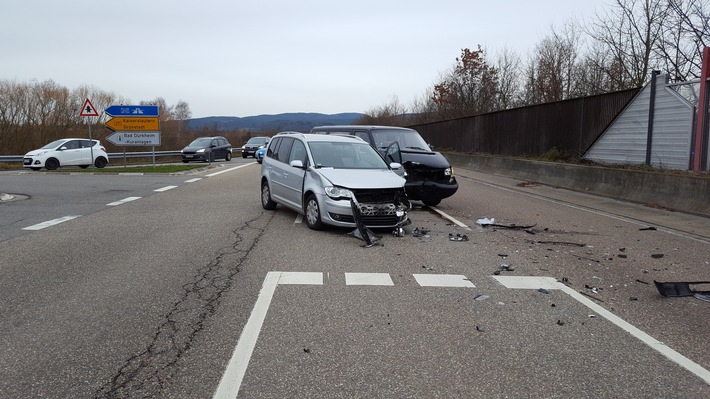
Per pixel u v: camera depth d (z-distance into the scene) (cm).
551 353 435
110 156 3375
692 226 1041
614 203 1384
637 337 473
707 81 1284
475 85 3969
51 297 562
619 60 2205
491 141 2697
